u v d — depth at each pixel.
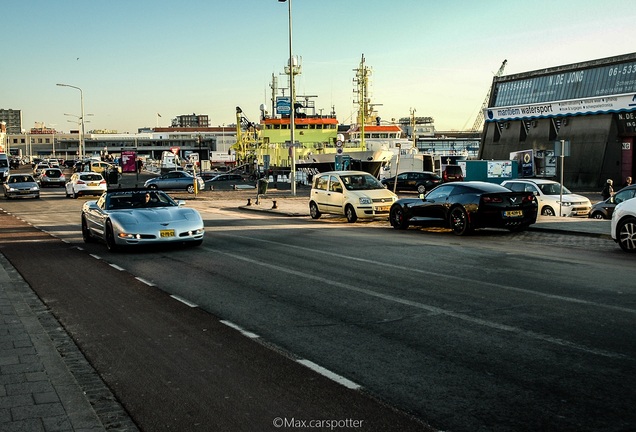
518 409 3.66
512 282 7.80
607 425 3.41
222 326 5.82
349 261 9.86
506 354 4.75
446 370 4.40
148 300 7.11
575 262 9.48
